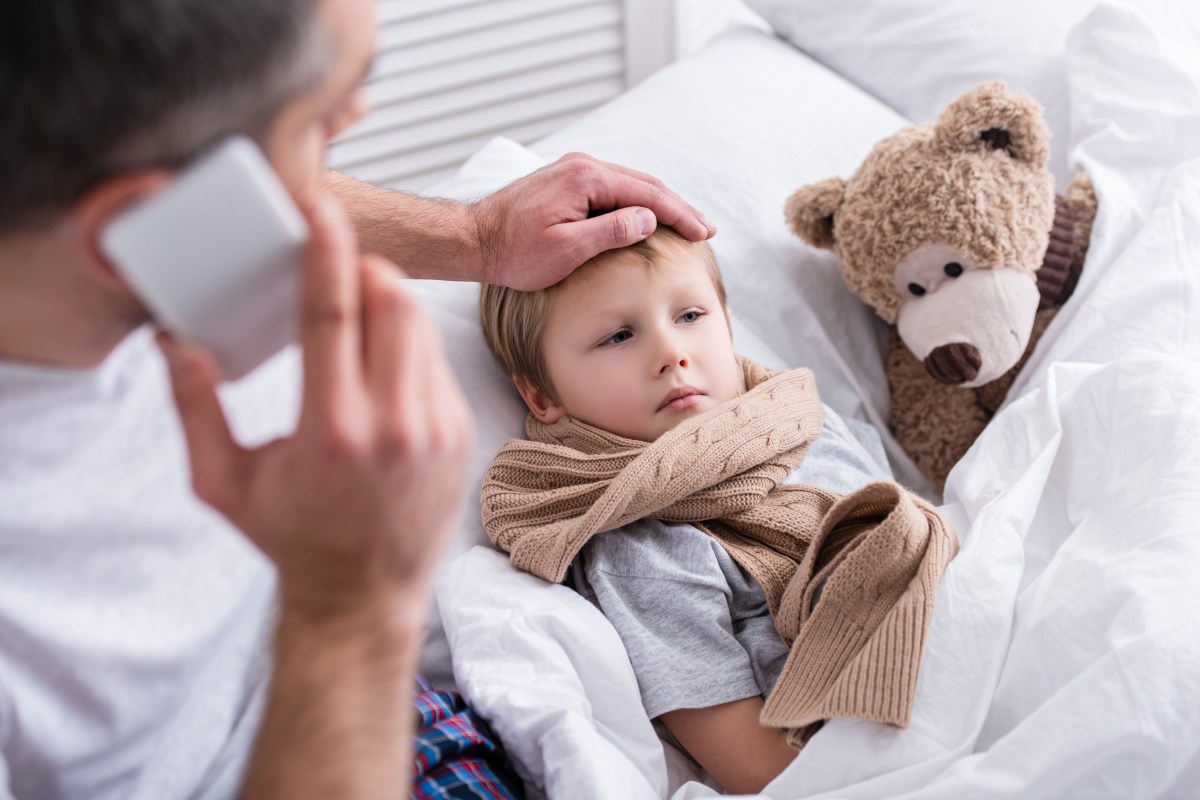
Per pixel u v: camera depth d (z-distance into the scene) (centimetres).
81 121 39
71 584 58
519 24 189
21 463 56
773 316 131
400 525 45
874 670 83
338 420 41
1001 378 128
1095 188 127
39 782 59
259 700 71
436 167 196
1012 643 84
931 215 117
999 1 150
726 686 91
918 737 81
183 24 39
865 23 155
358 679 48
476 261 107
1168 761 74
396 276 45
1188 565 80
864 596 89
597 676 89
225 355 44
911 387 132
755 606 101
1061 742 74
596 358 107
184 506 63
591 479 103
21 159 40
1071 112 139
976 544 89
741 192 137
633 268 107
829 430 117
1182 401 92
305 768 48
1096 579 82
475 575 97
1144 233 121
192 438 47
